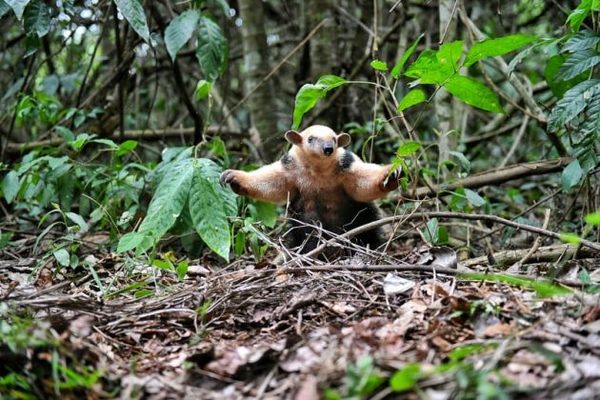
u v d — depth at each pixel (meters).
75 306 4.38
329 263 5.29
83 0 8.60
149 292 4.94
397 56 9.48
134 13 6.02
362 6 9.95
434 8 9.88
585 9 5.21
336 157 6.31
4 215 8.80
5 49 10.04
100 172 7.20
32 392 3.31
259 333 4.18
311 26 9.29
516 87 7.70
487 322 3.83
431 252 5.18
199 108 11.77
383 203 7.95
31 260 6.04
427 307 4.09
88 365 3.51
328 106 9.34
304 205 6.54
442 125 7.94
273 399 3.19
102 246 6.61
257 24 9.34
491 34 10.43
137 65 9.76
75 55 11.18
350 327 3.90
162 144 9.84
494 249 6.96
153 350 4.00
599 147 5.52
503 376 3.04
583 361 3.22
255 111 9.38
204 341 4.05
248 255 6.61
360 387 2.91
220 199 5.70
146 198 7.57
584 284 4.21
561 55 5.85
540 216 8.16
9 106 9.95
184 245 6.82
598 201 6.12
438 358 3.38
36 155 7.50
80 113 8.10
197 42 7.02
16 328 3.50
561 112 5.15
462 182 7.27
